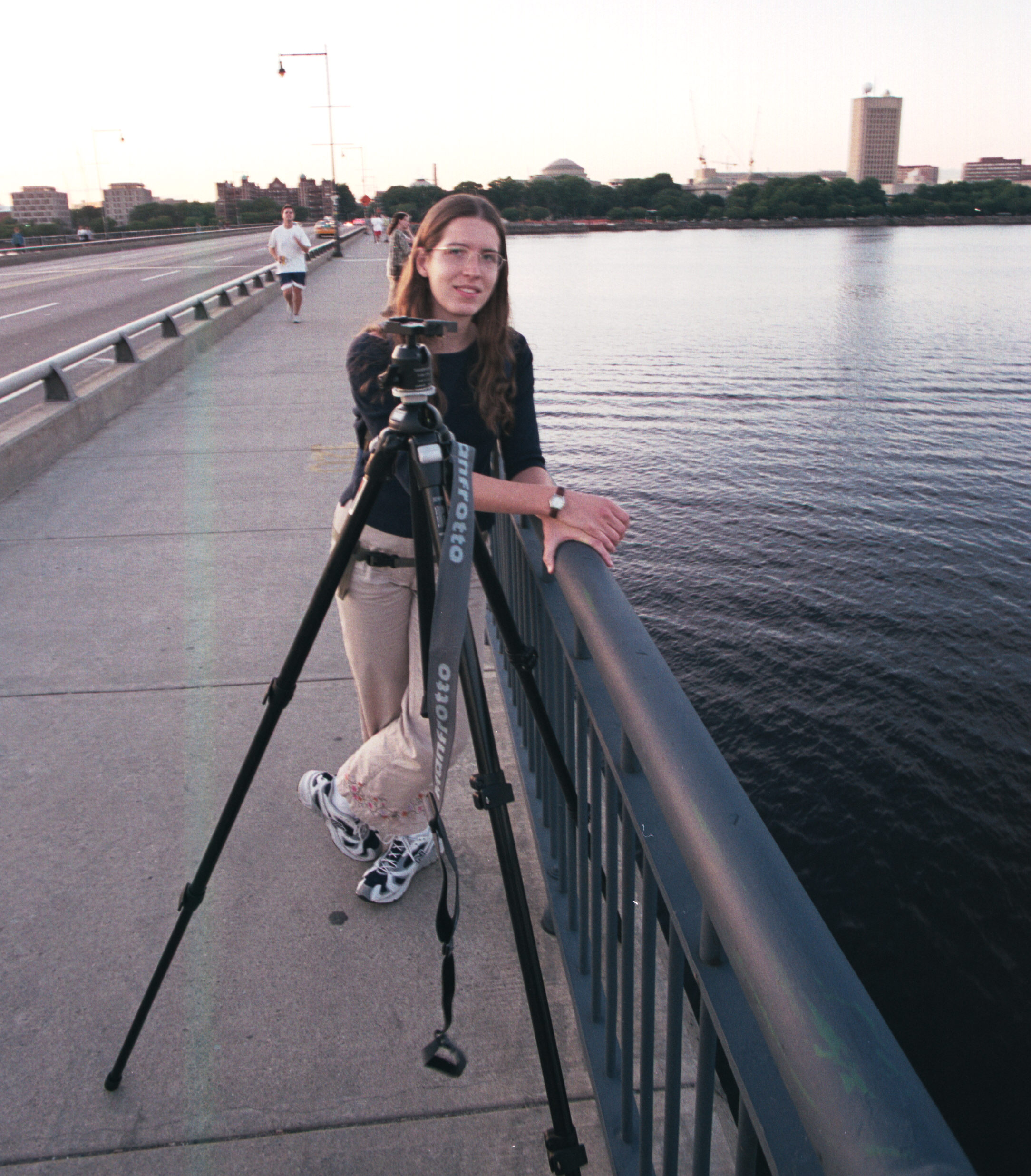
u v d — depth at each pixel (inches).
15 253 1622.8
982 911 465.1
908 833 547.8
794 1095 27.9
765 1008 30.3
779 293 4197.8
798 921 31.8
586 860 71.6
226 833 64.1
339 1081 74.7
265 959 86.8
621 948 60.8
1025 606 946.7
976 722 695.1
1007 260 6112.2
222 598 169.5
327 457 268.7
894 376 2306.8
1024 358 2518.5
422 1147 69.5
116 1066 71.9
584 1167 67.9
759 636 893.2
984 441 1644.9
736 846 35.3
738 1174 37.0
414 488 56.7
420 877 97.7
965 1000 393.7
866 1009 28.6
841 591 998.4
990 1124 322.3
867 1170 24.3
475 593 146.6
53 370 282.0
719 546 1163.3
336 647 149.6
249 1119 71.5
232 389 377.7
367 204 2928.2
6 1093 73.4
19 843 102.7
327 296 800.3
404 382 53.2
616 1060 64.9
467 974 85.3
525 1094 73.9
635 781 53.6
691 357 2637.8
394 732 81.5
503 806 56.5
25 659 146.5
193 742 122.5
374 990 83.4
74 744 122.2
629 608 54.8
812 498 1344.7
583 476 1485.0
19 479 242.5
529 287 4616.1
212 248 2001.7
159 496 232.7
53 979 84.3
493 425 72.6
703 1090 41.8
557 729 83.4
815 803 593.0
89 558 190.7
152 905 93.5
